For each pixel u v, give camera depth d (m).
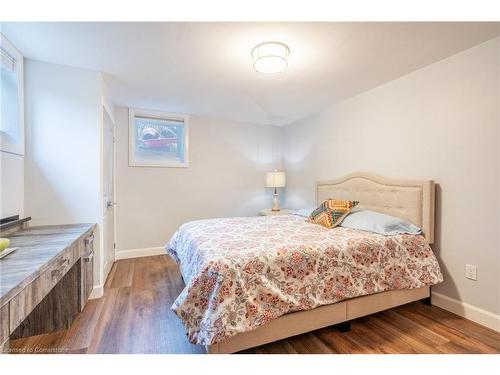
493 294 1.88
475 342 1.71
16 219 1.99
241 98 3.22
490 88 1.89
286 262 1.64
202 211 4.19
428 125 2.30
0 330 0.86
